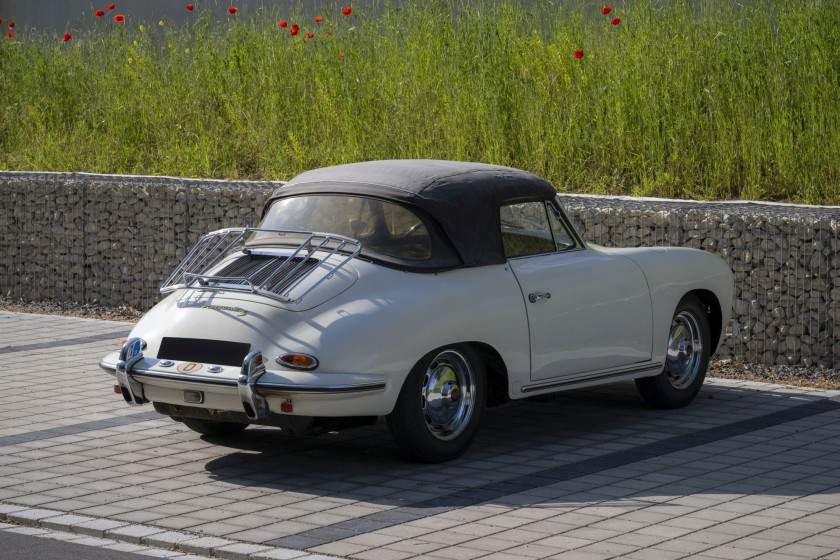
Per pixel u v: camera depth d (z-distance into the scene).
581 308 8.88
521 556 6.18
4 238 16.23
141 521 6.89
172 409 8.09
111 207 15.39
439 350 8.04
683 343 9.95
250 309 7.77
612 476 7.80
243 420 7.79
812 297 11.51
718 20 15.82
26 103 19.86
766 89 14.90
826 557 6.14
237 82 18.36
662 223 12.27
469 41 16.91
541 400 9.52
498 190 8.66
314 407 7.46
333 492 7.50
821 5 15.29
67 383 10.88
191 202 14.83
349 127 16.61
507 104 15.77
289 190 8.81
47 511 7.11
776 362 11.73
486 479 7.77
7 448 8.64
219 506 7.20
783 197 13.91
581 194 13.91
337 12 19.06
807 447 8.54
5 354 12.25
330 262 8.01
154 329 8.09
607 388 10.82
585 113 15.52
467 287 8.19
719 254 11.97
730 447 8.56
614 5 17.31
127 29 21.30
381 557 6.19
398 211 8.29
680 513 6.95
